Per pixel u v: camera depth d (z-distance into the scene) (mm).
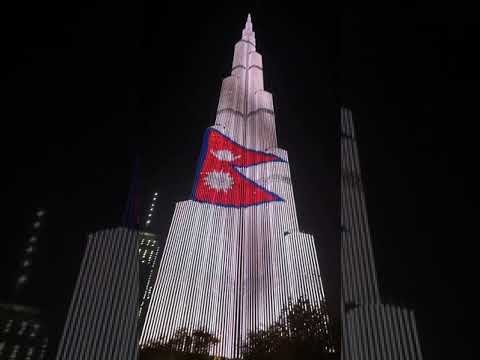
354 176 42656
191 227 198500
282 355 55938
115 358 31078
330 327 55750
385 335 34062
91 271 34500
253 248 189375
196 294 169875
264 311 157625
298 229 189500
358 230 40062
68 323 32062
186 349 82812
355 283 37438
